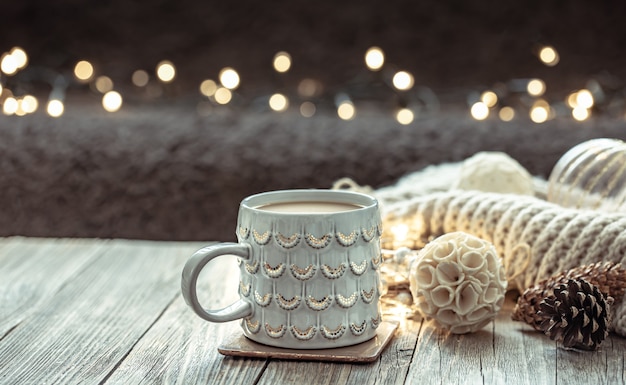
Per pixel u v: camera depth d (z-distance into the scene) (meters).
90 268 0.96
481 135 1.87
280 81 2.76
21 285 0.91
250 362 0.74
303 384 0.70
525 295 0.80
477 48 2.70
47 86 2.74
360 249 0.74
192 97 2.67
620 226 0.82
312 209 0.78
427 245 0.81
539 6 2.67
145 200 1.83
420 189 1.05
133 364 0.74
